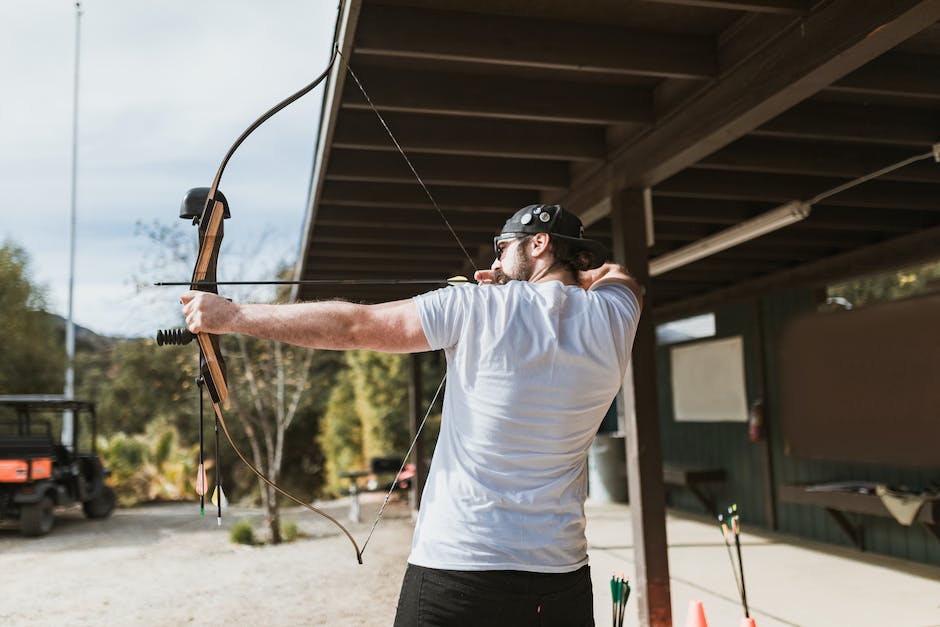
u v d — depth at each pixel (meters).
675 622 4.41
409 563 1.31
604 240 6.55
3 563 7.27
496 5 2.99
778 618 4.47
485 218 5.66
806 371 7.25
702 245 5.63
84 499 10.44
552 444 1.29
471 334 1.29
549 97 3.65
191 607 5.30
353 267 7.02
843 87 3.22
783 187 5.03
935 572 5.64
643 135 3.85
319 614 5.02
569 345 1.30
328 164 4.43
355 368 15.46
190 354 11.73
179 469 14.35
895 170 4.53
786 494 6.96
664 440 10.11
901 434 6.05
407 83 3.52
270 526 8.20
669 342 9.95
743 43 3.03
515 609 1.24
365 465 15.38
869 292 8.91
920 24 2.27
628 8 3.01
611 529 8.05
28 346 15.73
